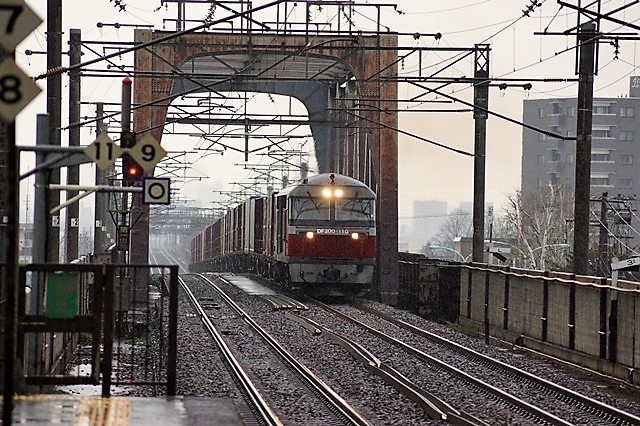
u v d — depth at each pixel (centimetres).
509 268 9962
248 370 7206
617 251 16512
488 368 7531
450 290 12088
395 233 13162
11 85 3403
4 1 3394
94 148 5097
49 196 5356
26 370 5078
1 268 5197
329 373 7106
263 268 16600
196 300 12962
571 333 8288
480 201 11844
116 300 6888
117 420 4275
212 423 4303
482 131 11744
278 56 13712
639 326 6956
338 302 13275
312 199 12506
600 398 6291
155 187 5722
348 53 12862
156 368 7006
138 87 12512
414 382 6762
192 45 12212
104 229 12762
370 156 13512
